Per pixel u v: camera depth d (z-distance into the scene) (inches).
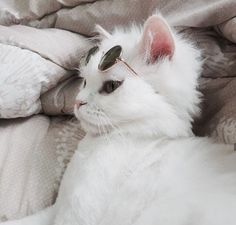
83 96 10.4
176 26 11.9
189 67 10.6
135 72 10.1
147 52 10.2
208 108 11.5
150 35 10.0
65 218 9.8
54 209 11.0
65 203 10.0
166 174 9.8
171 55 10.2
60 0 14.2
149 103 9.9
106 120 10.2
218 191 9.2
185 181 9.6
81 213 9.7
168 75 10.1
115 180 9.9
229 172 9.7
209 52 12.0
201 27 12.2
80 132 12.7
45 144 12.4
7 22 15.1
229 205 8.8
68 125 13.0
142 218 9.3
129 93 9.9
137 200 9.6
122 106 9.9
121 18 13.1
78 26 13.9
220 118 10.8
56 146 12.3
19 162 11.9
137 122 10.2
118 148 10.3
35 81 12.4
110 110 10.0
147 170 10.0
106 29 13.4
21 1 15.2
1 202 11.1
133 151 10.2
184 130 10.6
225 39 12.4
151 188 9.6
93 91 10.3
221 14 11.7
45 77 12.6
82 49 13.3
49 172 11.7
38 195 11.3
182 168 9.9
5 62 12.3
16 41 12.9
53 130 12.9
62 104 13.0
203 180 9.5
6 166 11.7
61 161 11.9
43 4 14.5
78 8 13.9
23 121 13.1
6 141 12.4
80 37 13.9
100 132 10.6
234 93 11.1
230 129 10.3
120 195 9.7
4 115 12.6
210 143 10.6
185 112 10.6
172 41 10.0
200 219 8.7
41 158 12.0
